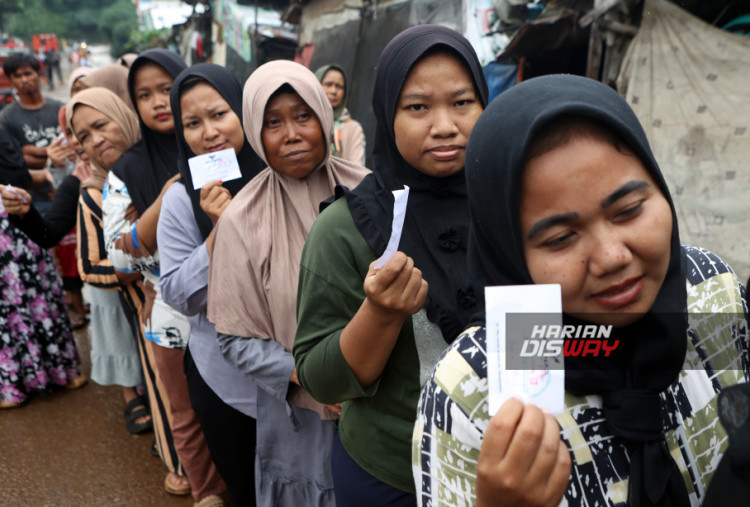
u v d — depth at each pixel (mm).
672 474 809
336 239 1337
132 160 2596
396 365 1303
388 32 5059
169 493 2816
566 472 729
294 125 1772
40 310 3734
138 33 18391
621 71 3166
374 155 1473
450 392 841
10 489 2910
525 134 753
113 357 3299
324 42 6223
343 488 1439
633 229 751
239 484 2189
